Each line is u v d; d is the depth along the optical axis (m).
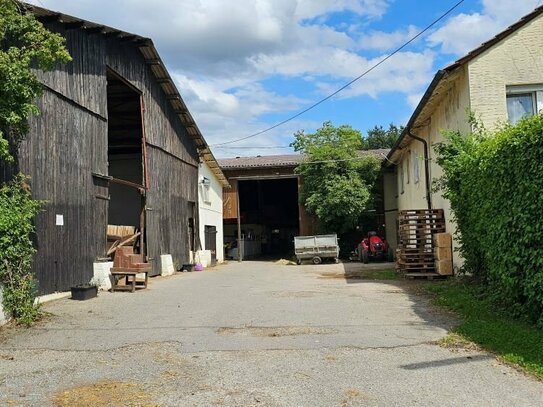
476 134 11.88
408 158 23.23
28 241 9.00
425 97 14.73
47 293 11.01
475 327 7.41
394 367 5.80
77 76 12.96
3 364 6.21
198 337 7.46
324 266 24.75
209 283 15.51
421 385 5.17
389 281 14.89
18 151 10.00
